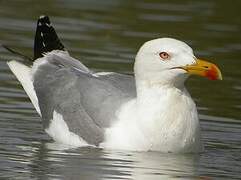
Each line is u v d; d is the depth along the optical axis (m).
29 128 15.68
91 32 21.84
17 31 21.58
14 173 13.00
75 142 14.88
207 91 18.12
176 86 14.31
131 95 14.76
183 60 14.07
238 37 22.14
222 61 20.05
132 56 19.98
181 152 14.33
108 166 13.52
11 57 19.59
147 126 14.20
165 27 22.64
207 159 14.16
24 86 16.36
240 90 18.25
